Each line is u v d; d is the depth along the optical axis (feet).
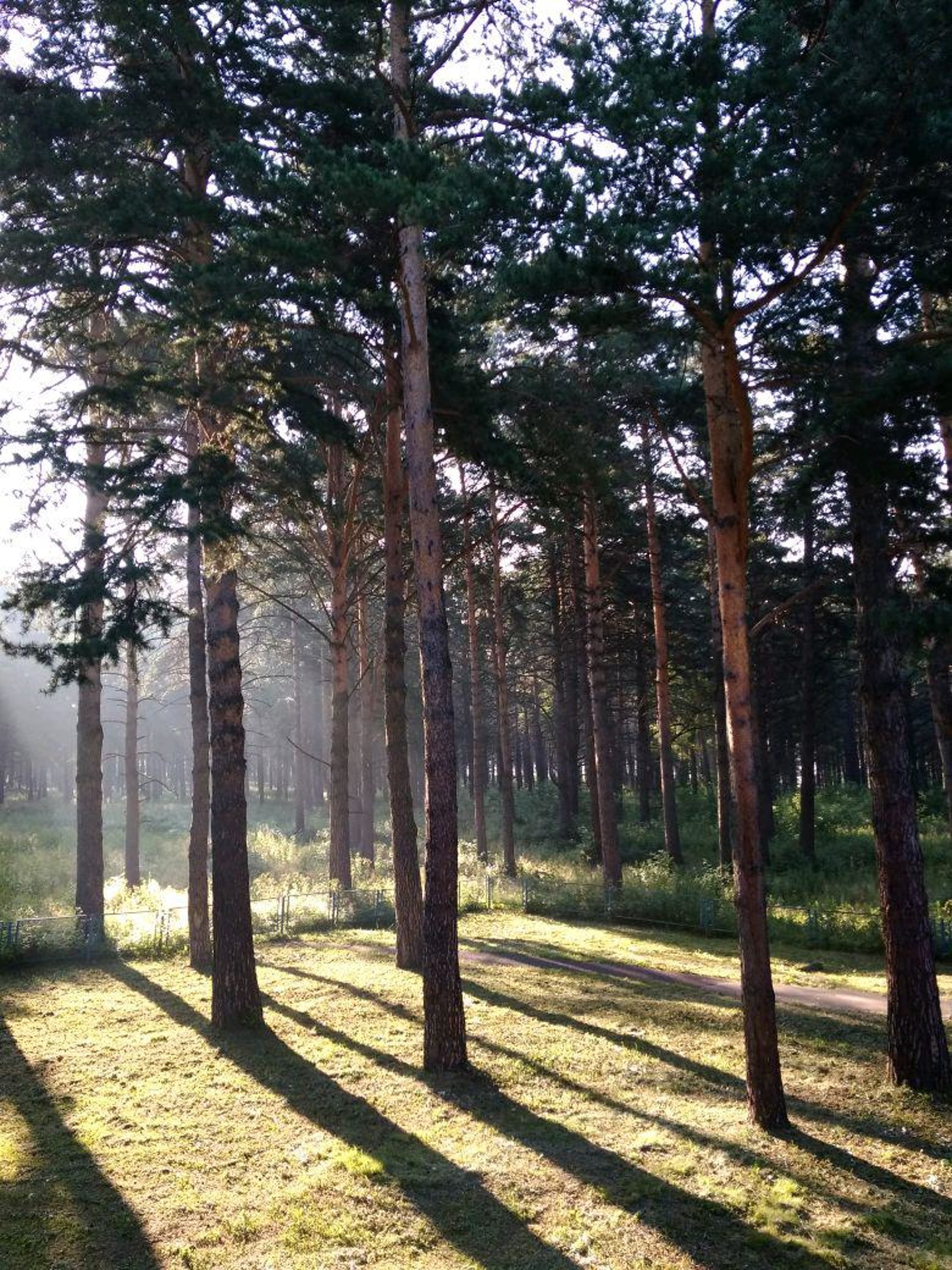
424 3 38.11
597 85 25.25
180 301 35.99
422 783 172.35
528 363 45.47
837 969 55.26
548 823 132.87
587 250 25.76
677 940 65.00
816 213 27.02
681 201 26.18
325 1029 40.06
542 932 67.87
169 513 36.78
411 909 53.11
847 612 93.50
